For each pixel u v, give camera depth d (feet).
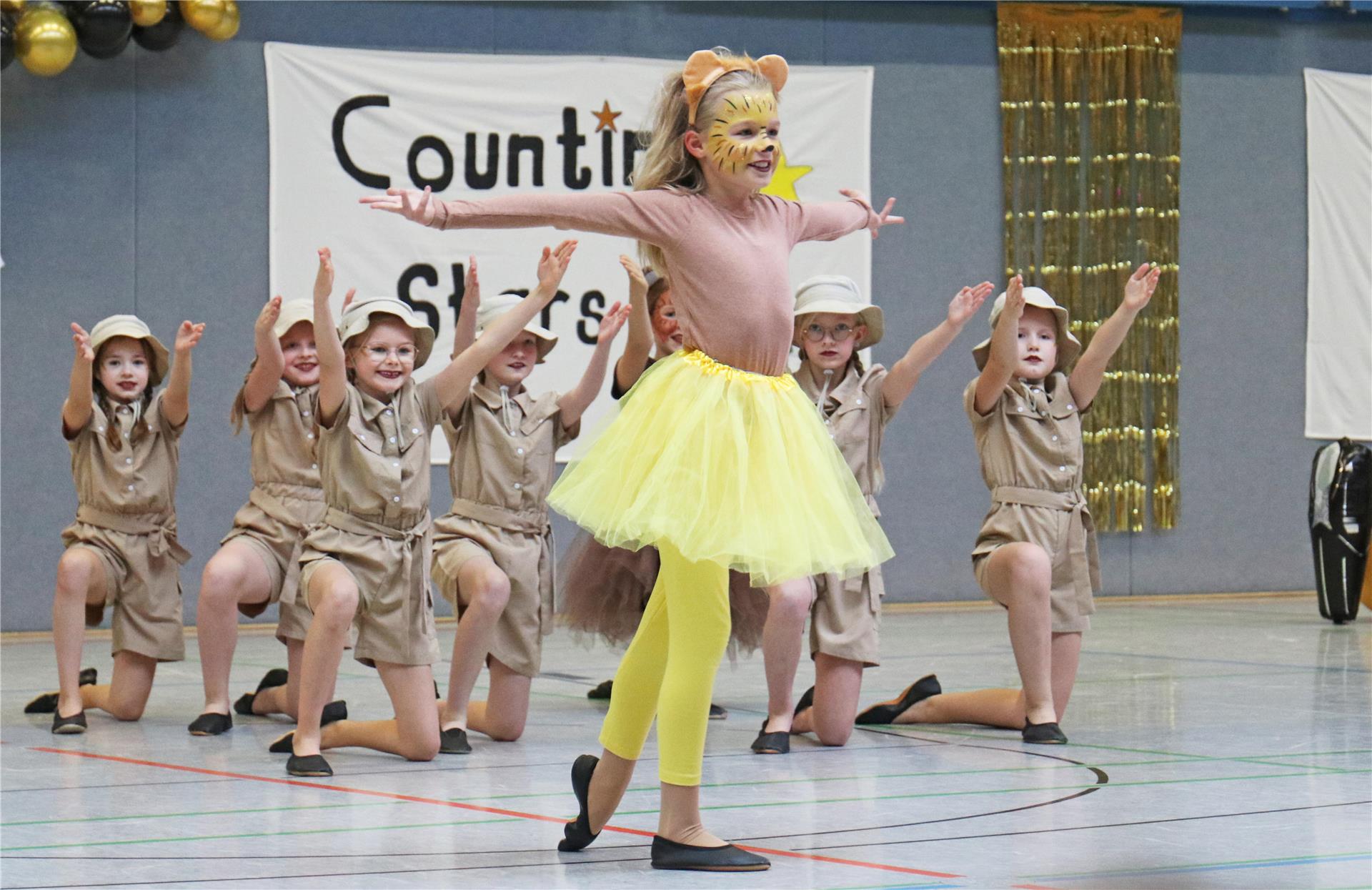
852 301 24.25
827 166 48.98
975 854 15.25
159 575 25.91
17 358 42.65
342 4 45.32
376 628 21.63
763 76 15.71
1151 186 51.75
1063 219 50.98
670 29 48.16
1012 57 50.49
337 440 21.52
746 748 22.90
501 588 22.97
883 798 18.52
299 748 20.76
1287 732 23.73
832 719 23.00
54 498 42.98
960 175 50.42
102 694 26.68
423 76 45.65
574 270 46.44
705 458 14.37
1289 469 54.08
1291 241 53.98
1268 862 14.75
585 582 23.84
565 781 20.03
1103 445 51.34
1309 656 34.99
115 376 25.67
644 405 15.03
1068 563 24.35
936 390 50.37
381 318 21.77
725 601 14.79
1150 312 51.88
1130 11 51.39
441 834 16.44
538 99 46.62
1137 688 29.37
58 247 42.98
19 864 14.92
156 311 43.75
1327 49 54.39
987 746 22.93
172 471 25.94
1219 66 53.01
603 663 35.60
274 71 44.45
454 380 21.83
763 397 14.94
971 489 50.75
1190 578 52.85
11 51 40.11
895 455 49.96
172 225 43.86
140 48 43.45
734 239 15.20
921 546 50.21
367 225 45.24
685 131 15.72
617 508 14.69
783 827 16.72
